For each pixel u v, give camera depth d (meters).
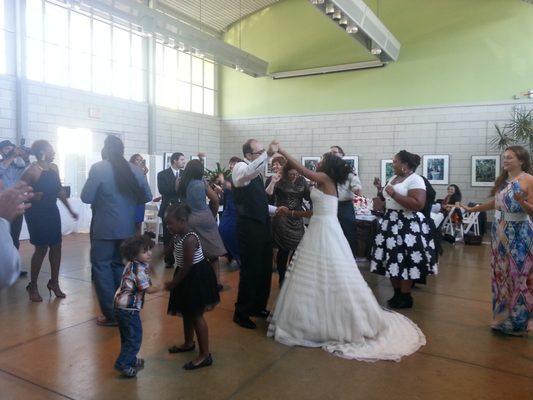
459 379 2.63
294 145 12.31
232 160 5.37
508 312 3.37
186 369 2.72
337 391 2.47
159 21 9.12
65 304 4.00
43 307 3.90
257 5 12.26
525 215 3.27
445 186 10.44
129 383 2.54
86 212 8.85
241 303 3.52
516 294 3.30
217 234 4.36
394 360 2.87
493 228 3.50
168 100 11.84
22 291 4.41
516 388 2.53
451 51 10.28
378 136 11.16
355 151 11.46
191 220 4.17
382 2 10.86
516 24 9.66
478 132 10.06
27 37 8.36
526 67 9.60
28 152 5.22
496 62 9.86
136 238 2.70
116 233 3.39
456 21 10.20
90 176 3.37
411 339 3.23
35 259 4.05
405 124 10.83
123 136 10.40
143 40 10.92
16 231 4.94
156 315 3.73
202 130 12.78
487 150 9.99
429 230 4.04
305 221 5.13
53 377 2.60
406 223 3.96
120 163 3.45
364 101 11.31
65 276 5.05
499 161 9.85
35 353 2.93
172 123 11.80
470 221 8.79
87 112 9.49
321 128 11.90
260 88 12.79
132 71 10.70
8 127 8.02
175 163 6.02
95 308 3.89
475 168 10.11
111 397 2.38
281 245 4.32
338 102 11.66
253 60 11.77
